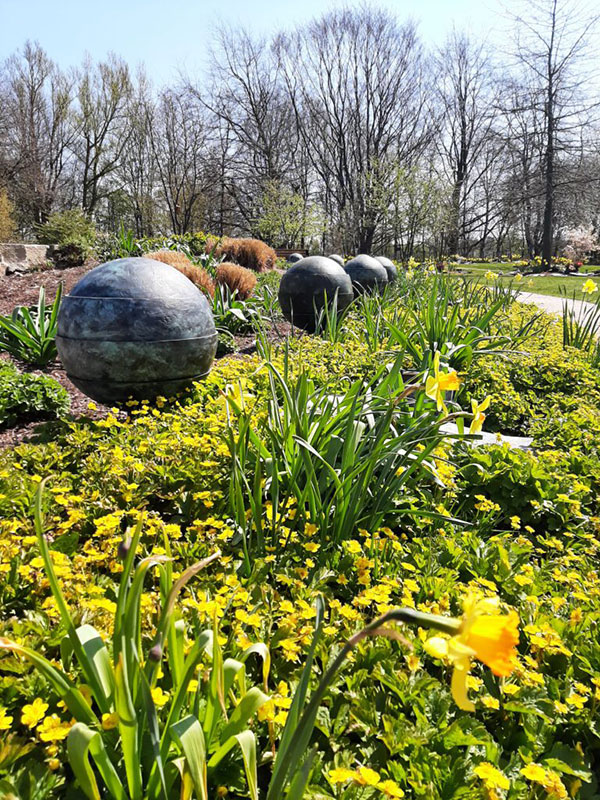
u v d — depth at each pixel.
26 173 39.12
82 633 1.61
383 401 3.99
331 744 1.89
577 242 44.31
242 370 6.99
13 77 40.06
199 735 1.39
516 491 3.96
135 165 44.09
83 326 5.19
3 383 5.36
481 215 51.06
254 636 2.22
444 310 7.09
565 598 2.85
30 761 1.63
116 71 39.84
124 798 1.45
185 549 2.86
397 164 40.66
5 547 2.57
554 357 7.91
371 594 2.38
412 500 3.53
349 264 14.09
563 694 2.19
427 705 2.03
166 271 5.54
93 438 4.56
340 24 44.66
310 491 3.15
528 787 1.83
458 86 48.22
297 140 47.50
